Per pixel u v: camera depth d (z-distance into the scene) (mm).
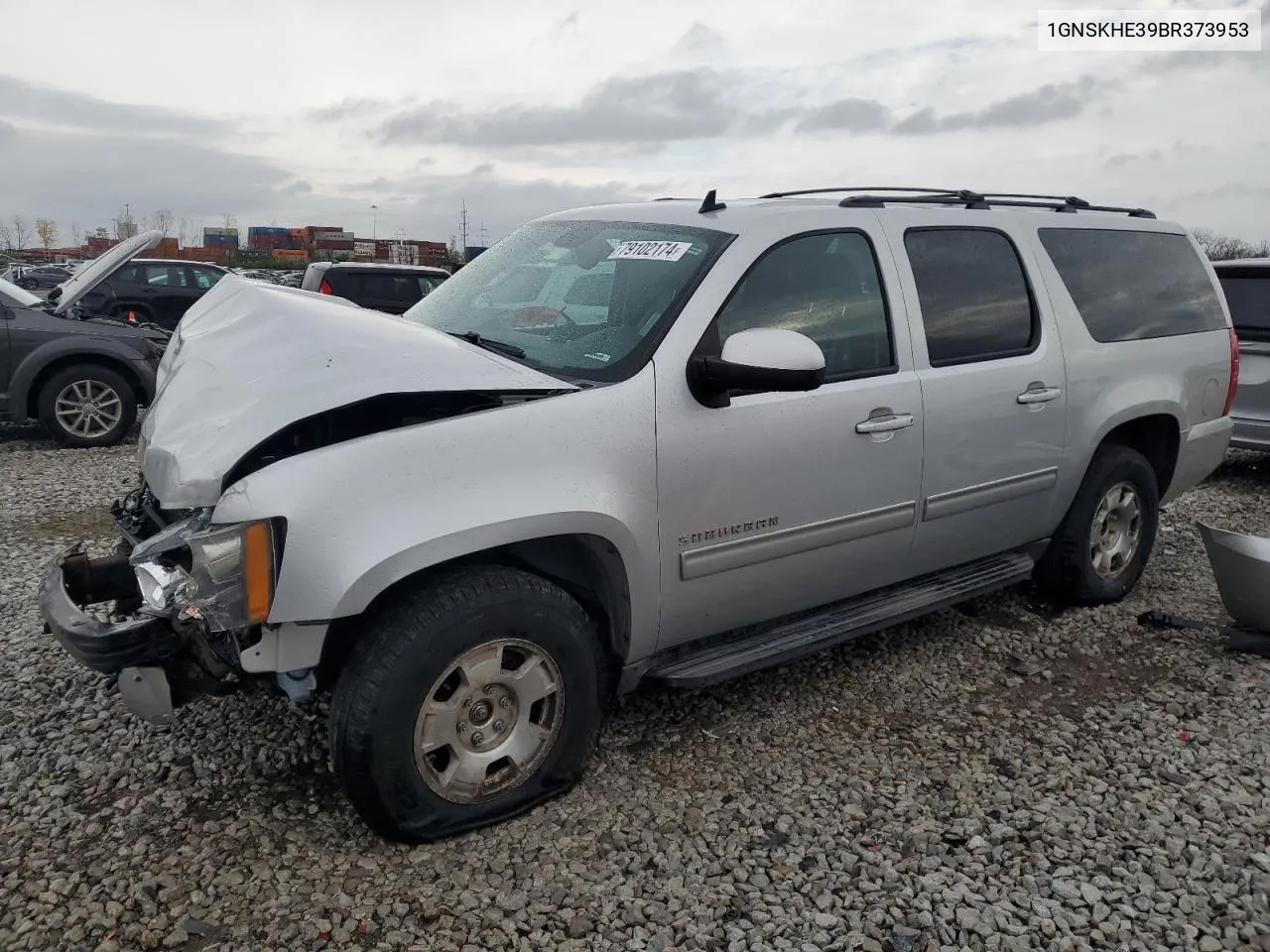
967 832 2971
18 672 3896
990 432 3971
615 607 3090
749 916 2590
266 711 3594
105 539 5719
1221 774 3322
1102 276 4582
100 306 15883
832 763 3369
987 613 4758
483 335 3486
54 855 2783
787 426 3301
